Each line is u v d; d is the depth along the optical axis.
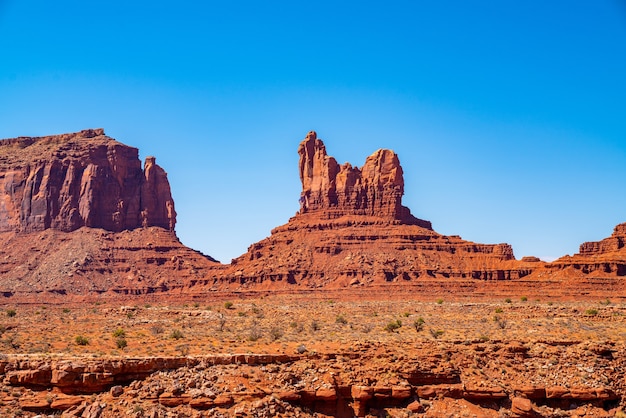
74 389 104.94
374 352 118.38
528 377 118.62
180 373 108.50
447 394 114.12
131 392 104.56
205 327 156.25
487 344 125.12
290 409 106.69
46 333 141.88
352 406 110.56
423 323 158.75
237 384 107.94
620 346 124.75
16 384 105.12
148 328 151.75
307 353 116.94
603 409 115.06
